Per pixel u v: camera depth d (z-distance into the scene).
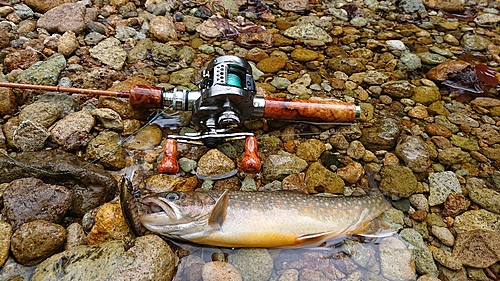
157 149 0.34
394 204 0.32
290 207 0.29
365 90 0.44
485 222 0.31
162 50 0.44
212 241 0.27
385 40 0.53
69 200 0.28
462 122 0.41
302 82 0.44
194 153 0.34
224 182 0.32
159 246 0.25
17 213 0.26
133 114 0.36
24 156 0.30
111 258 0.24
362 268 0.28
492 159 0.37
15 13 0.45
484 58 0.51
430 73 0.47
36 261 0.25
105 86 0.39
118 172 0.32
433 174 0.35
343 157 0.36
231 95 0.31
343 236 0.29
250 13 0.55
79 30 0.44
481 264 0.28
